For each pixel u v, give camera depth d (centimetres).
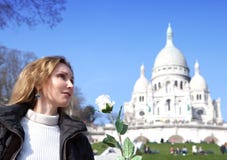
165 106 14362
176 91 14562
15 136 474
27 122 507
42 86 519
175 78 15500
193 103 15225
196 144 10025
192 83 15650
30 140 493
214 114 15125
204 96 15288
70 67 541
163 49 16600
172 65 15762
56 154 496
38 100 521
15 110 494
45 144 496
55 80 513
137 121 13625
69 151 504
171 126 11431
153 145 9812
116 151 2019
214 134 11544
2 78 4488
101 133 11238
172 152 7681
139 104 15712
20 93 515
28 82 514
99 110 510
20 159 479
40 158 485
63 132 507
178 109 14250
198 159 4950
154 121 12631
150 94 14700
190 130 11419
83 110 9525
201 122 11931
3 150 471
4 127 477
